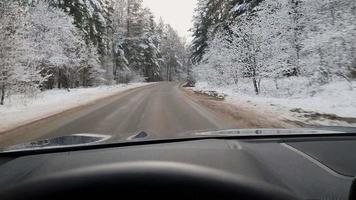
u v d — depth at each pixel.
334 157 2.23
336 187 1.68
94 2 45.16
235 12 32.62
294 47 22.81
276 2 24.03
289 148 2.43
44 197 1.01
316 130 3.24
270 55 24.30
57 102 20.08
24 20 19.50
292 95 20.36
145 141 2.61
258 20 25.31
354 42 17.33
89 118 12.65
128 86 50.12
